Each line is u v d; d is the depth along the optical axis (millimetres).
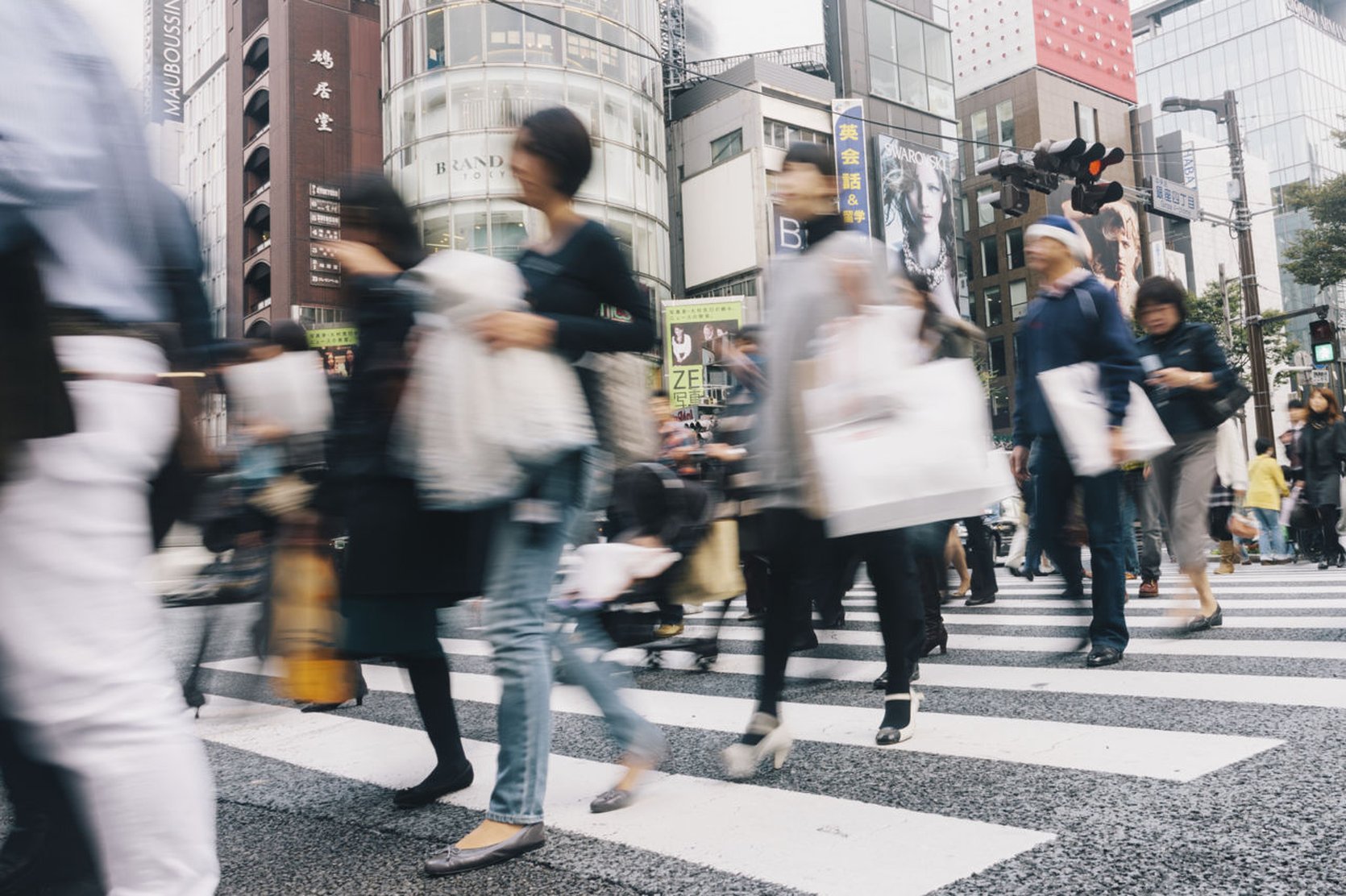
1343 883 1672
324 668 2398
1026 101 49375
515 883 1944
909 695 2957
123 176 1413
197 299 1593
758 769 2727
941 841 2010
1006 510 13414
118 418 1372
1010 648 4707
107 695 1331
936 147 40969
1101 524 4051
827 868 1906
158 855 1354
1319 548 10383
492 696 4152
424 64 29344
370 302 2273
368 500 2279
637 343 2258
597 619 3904
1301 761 2389
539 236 2354
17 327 1252
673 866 1977
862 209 36625
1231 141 17344
